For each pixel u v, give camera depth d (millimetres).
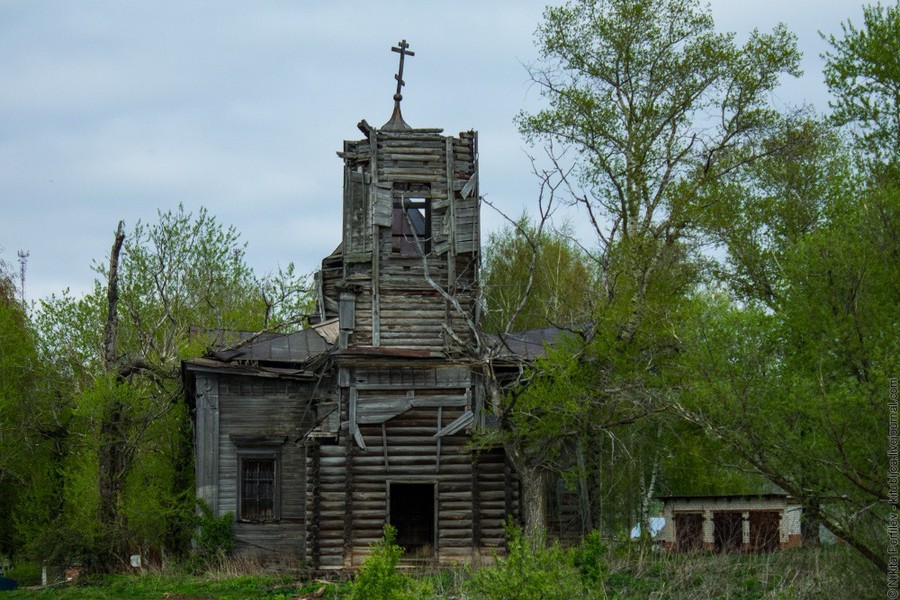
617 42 34969
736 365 23562
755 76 34375
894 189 27000
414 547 36344
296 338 37375
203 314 51281
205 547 34156
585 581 23594
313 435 32125
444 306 33906
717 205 34750
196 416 35906
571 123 35000
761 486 35250
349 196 34188
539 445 30125
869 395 21719
